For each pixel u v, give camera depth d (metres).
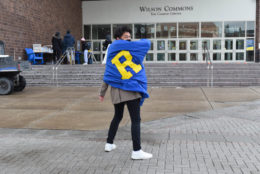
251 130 4.48
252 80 10.12
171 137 4.20
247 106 6.41
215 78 10.35
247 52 19.02
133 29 19.94
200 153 3.49
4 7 12.30
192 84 10.18
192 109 6.25
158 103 7.03
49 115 5.89
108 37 13.51
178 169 3.01
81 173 2.97
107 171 3.01
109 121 5.33
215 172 2.92
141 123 5.11
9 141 4.15
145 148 3.72
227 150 3.57
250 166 3.05
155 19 19.64
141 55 3.28
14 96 8.35
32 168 3.13
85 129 4.79
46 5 15.94
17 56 13.31
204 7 19.12
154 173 2.93
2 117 5.73
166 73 10.99
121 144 3.91
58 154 3.56
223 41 19.14
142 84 3.31
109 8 20.16
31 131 4.71
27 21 14.13
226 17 19.00
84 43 14.61
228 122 5.02
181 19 19.41
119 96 3.28
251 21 18.83
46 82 10.94
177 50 19.62
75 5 19.55
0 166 3.20
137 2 19.73
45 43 15.94
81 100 7.61
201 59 19.42
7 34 12.52
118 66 3.26
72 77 11.23
